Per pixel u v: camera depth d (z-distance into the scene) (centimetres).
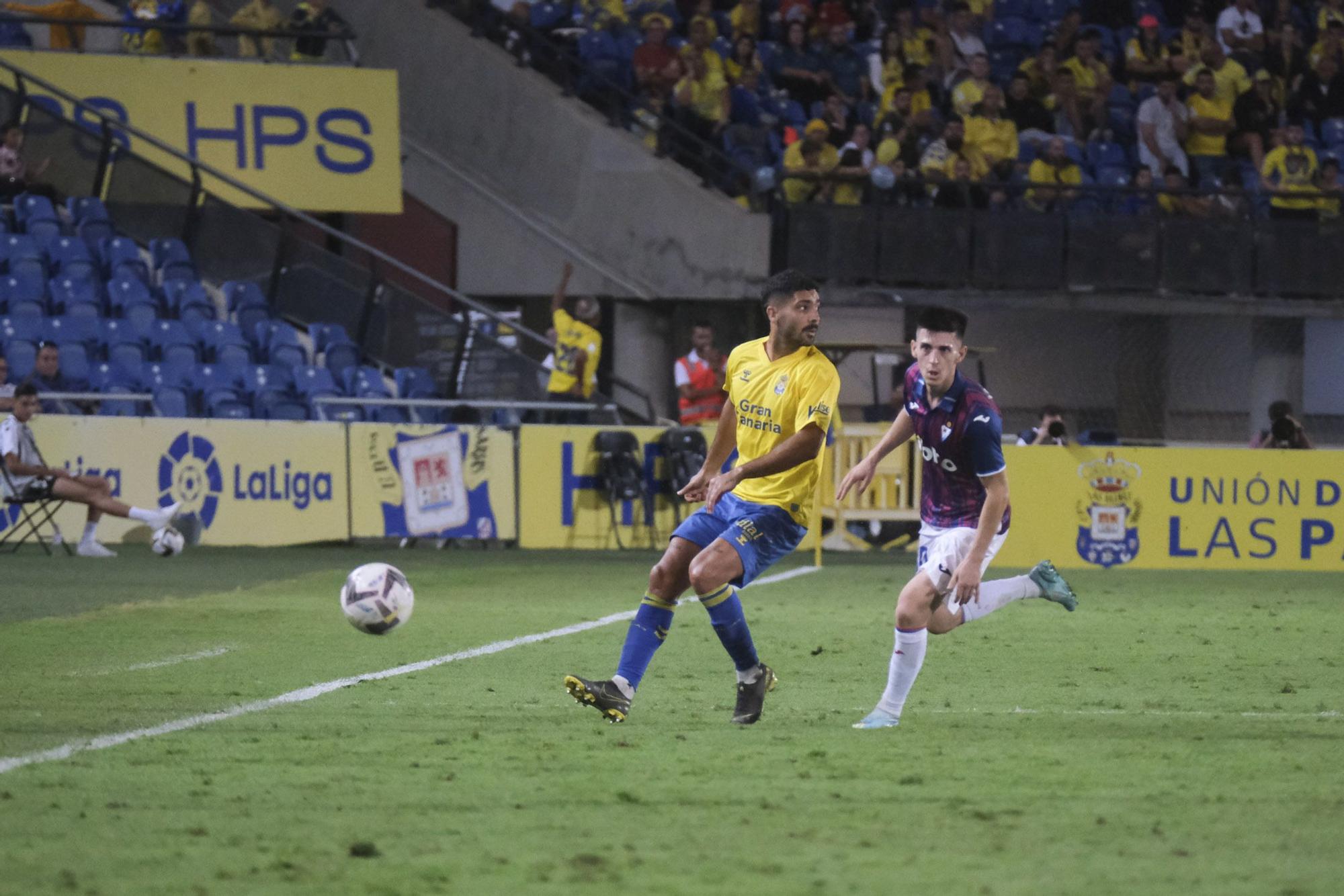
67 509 5700
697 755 2116
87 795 1838
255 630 3606
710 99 8181
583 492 6019
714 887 1452
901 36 8788
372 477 5912
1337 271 8088
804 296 2341
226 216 6844
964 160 8094
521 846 1606
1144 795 1872
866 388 8031
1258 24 9269
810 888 1451
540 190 8288
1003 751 2161
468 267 8281
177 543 5319
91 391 6194
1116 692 2797
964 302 7894
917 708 2588
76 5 7575
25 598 4194
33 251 6606
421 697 2638
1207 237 8019
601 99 8269
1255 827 1700
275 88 7569
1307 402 8525
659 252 8012
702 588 2317
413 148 8331
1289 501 5734
